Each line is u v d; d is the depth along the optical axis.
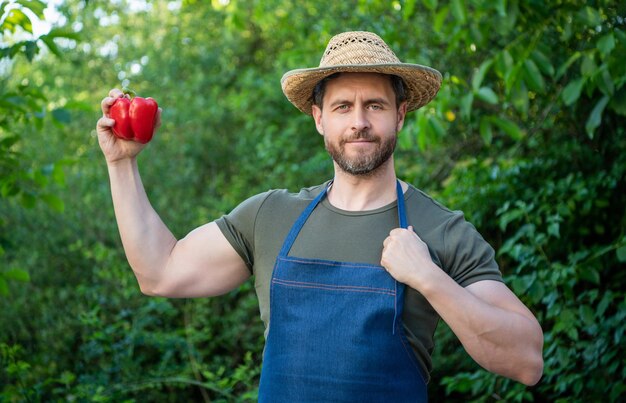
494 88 4.19
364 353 1.71
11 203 5.22
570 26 3.10
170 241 1.96
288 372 1.76
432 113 3.35
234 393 4.11
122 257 5.00
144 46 7.02
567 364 3.09
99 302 4.35
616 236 3.55
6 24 2.80
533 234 3.23
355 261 1.79
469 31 3.33
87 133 6.22
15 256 4.97
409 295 1.75
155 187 5.68
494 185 3.76
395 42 4.20
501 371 1.69
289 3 5.62
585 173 3.79
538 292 3.05
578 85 2.91
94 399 3.37
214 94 6.56
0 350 3.62
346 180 1.88
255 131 5.97
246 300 4.53
